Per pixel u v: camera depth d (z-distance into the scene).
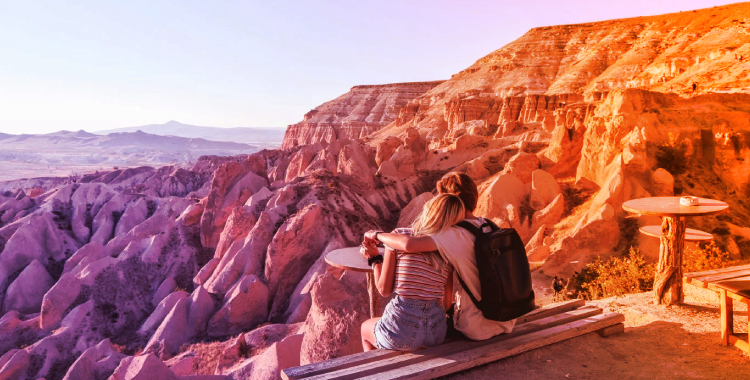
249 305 35.94
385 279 3.96
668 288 6.56
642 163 31.64
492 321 4.22
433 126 127.56
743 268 6.19
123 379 19.94
